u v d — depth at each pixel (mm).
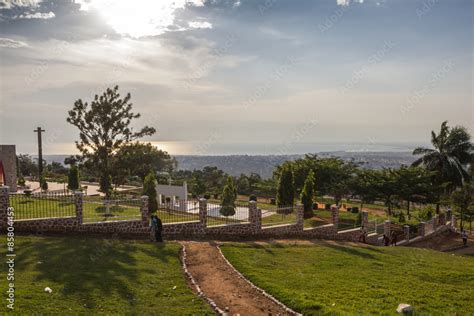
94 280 12789
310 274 16234
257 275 15055
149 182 26594
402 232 35281
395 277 17078
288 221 27656
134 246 17766
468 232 42969
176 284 13461
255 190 61156
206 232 22344
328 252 21219
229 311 11625
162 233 20969
